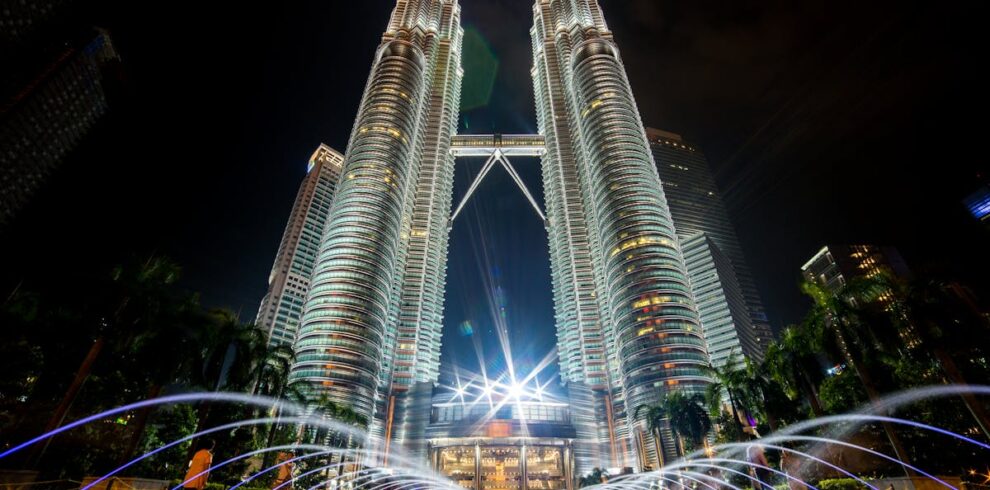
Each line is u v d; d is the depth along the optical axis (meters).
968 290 46.00
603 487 107.69
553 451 146.50
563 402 156.50
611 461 144.62
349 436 93.62
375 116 190.50
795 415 59.06
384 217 165.75
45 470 46.75
